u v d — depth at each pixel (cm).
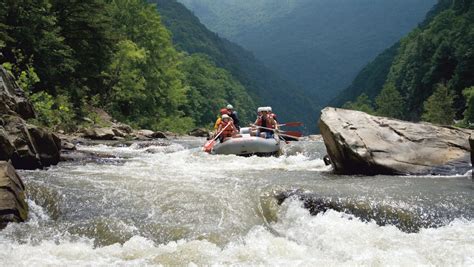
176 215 556
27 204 561
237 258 442
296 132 1788
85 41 2825
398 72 10256
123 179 704
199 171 850
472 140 791
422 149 853
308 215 555
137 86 3694
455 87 7612
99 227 519
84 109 2650
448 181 707
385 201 562
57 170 797
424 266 407
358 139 844
